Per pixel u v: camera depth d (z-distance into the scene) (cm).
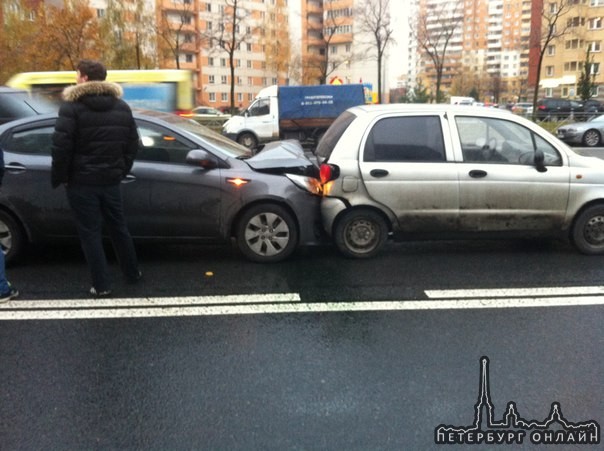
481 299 467
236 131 2142
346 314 437
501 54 11325
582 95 4491
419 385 329
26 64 2555
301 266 564
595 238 597
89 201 453
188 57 7100
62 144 428
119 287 502
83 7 2655
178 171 547
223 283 512
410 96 5791
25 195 541
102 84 442
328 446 273
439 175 567
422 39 4747
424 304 457
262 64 7225
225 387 328
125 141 460
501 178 571
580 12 5431
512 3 11019
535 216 581
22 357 365
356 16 6394
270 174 561
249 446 273
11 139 552
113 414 300
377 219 578
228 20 4328
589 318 425
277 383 332
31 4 2658
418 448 271
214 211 553
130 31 3062
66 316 433
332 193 568
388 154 571
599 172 583
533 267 557
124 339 392
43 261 581
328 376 340
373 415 299
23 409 304
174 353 371
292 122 2097
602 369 347
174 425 290
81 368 350
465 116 580
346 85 2086
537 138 585
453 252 617
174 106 1501
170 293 485
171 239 560
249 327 413
